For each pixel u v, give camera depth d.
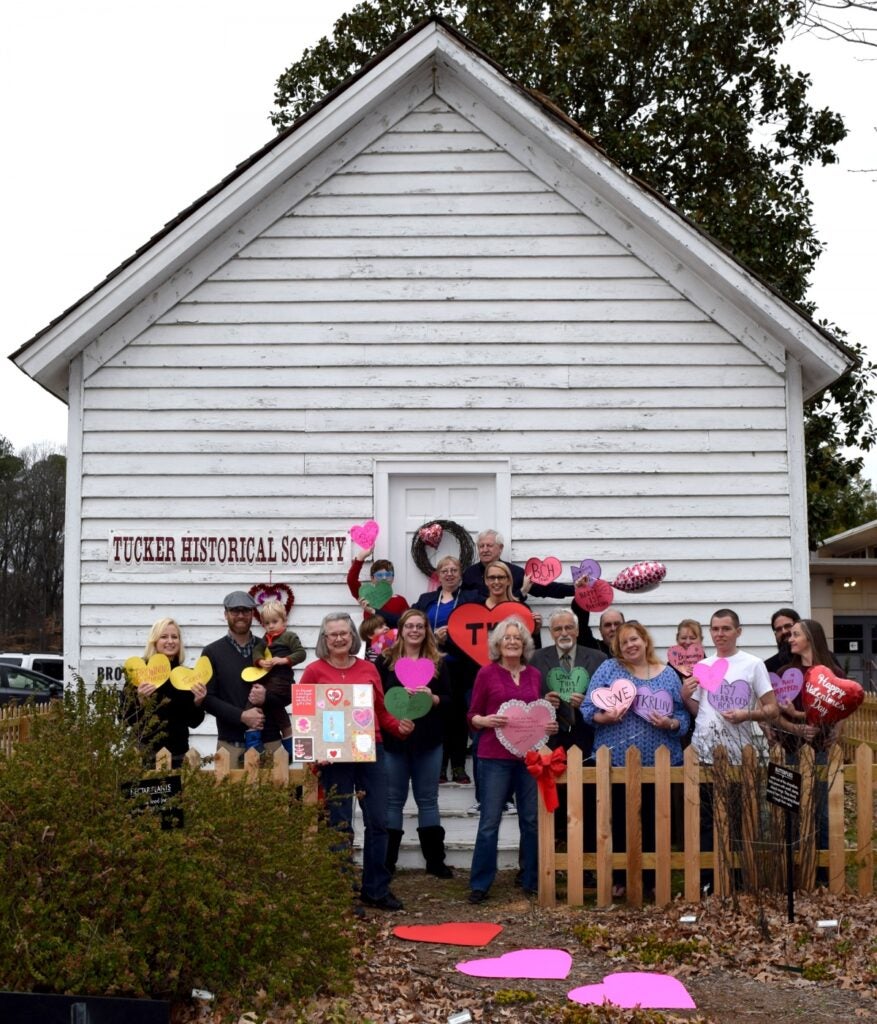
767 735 9.08
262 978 6.07
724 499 11.33
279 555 11.20
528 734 8.80
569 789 8.77
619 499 11.32
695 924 8.05
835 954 7.32
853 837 11.02
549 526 11.30
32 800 5.93
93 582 11.14
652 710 9.02
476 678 9.04
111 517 11.20
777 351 11.36
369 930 7.95
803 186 26.12
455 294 11.38
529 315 11.38
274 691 9.27
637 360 11.36
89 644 11.11
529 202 11.44
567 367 11.38
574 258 11.41
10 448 74.62
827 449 25.97
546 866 8.73
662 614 11.26
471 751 10.85
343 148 11.41
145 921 5.82
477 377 11.35
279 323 11.34
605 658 9.66
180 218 10.93
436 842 9.62
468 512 11.44
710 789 8.83
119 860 5.98
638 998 6.61
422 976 7.04
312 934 6.43
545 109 11.04
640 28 25.11
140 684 8.68
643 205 10.98
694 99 25.80
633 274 11.41
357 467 11.28
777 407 11.35
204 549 11.20
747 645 11.22
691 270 11.36
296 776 8.58
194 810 6.53
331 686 8.39
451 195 11.43
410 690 8.94
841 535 27.03
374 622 10.20
